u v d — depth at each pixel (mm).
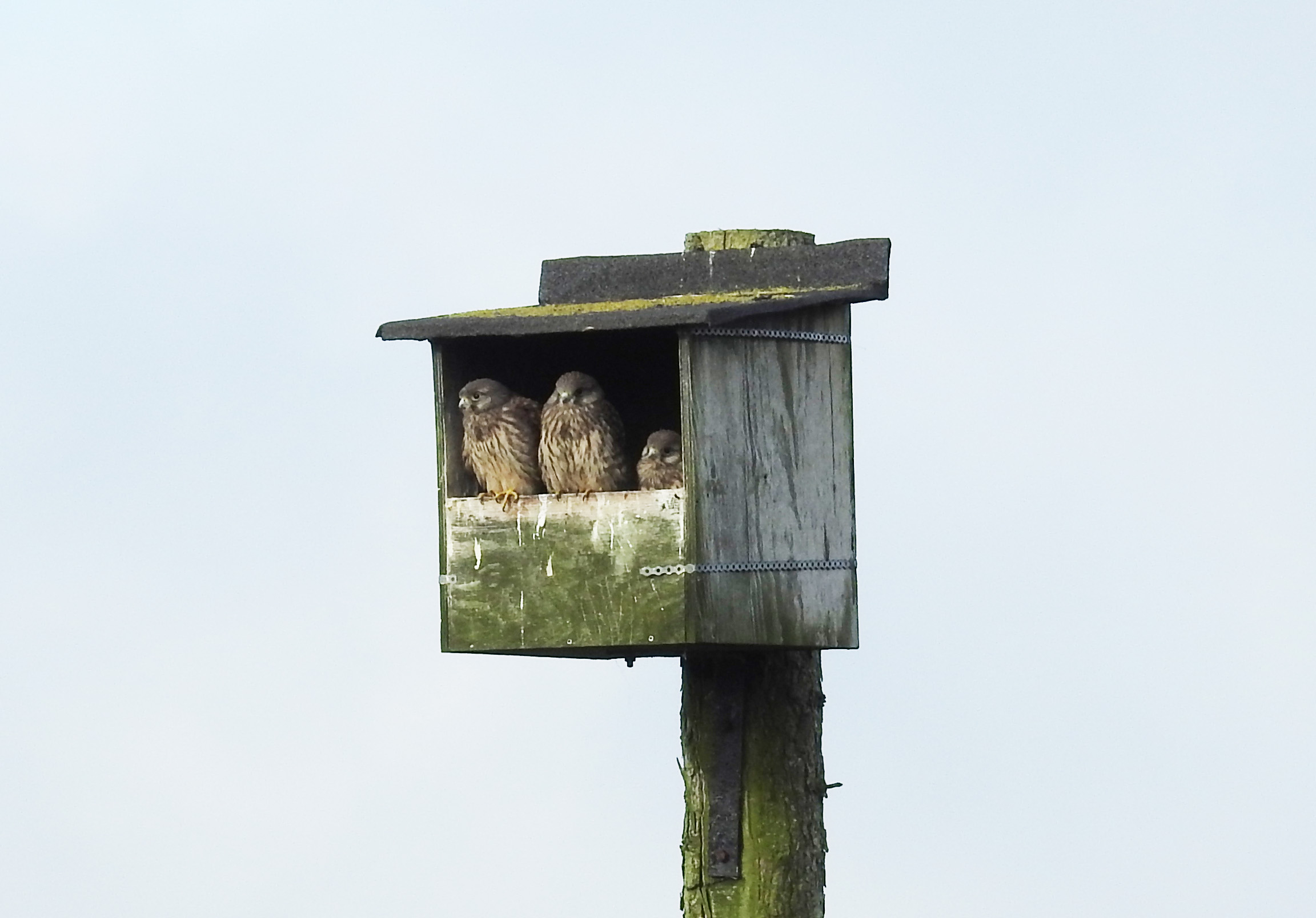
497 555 15547
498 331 15430
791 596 15656
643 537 15250
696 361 15242
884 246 16297
